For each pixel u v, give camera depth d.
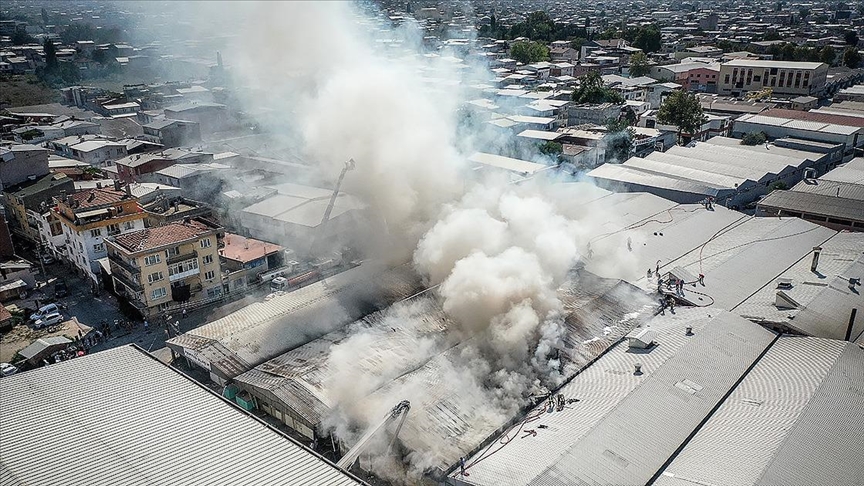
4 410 30.89
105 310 54.34
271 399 38.91
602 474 30.69
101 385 33.44
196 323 51.97
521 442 33.91
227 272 56.50
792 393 36.34
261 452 28.42
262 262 59.66
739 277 54.12
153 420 30.50
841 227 66.56
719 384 38.22
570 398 37.69
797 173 88.06
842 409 34.47
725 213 69.31
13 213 71.50
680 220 66.94
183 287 52.84
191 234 53.28
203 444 28.81
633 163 88.31
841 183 74.19
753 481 29.14
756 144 98.62
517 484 30.00
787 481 29.28
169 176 74.31
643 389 37.00
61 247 63.03
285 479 26.72
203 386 33.56
